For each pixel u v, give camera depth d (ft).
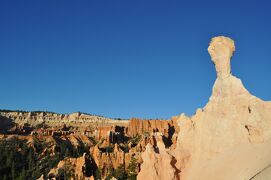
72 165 637.71
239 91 191.01
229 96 193.26
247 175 157.69
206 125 197.26
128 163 605.31
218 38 197.77
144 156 212.84
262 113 176.76
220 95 197.26
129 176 554.87
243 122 184.24
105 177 588.50
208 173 181.06
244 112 185.57
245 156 171.01
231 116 189.06
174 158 200.95
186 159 200.03
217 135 190.90
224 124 189.98
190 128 206.90
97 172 608.19
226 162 176.76
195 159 196.65
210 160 188.55
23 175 639.76
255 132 176.24
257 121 176.24
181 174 197.47
